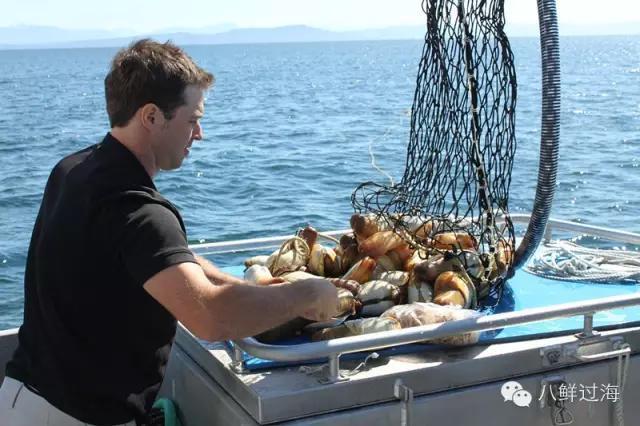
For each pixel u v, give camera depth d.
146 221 2.29
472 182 3.47
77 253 2.37
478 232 3.52
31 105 44.66
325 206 13.16
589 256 4.12
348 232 3.94
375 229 3.51
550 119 3.20
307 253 3.56
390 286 3.23
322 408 2.61
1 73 111.69
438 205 3.60
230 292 2.34
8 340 3.60
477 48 3.29
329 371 2.66
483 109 3.37
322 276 3.52
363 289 3.21
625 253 4.14
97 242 2.35
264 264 3.60
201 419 3.00
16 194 15.12
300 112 34.38
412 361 2.79
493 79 3.33
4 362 3.61
